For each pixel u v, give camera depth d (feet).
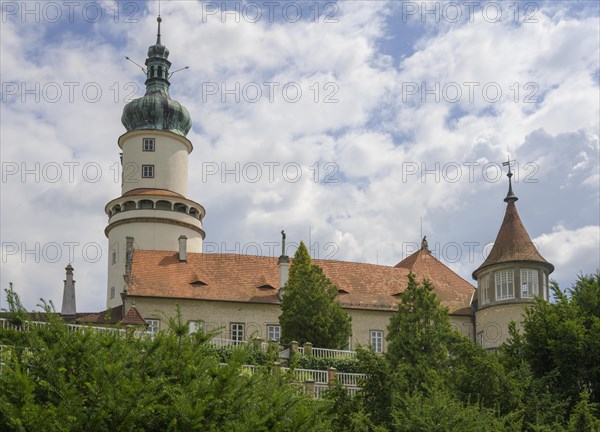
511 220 233.55
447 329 155.02
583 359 134.31
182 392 86.58
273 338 223.30
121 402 83.05
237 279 230.07
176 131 284.61
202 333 99.76
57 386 86.53
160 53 293.84
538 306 143.95
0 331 92.27
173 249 265.75
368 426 118.52
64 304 239.30
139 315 211.41
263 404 88.53
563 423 122.01
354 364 173.99
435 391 114.42
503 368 128.98
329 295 201.77
